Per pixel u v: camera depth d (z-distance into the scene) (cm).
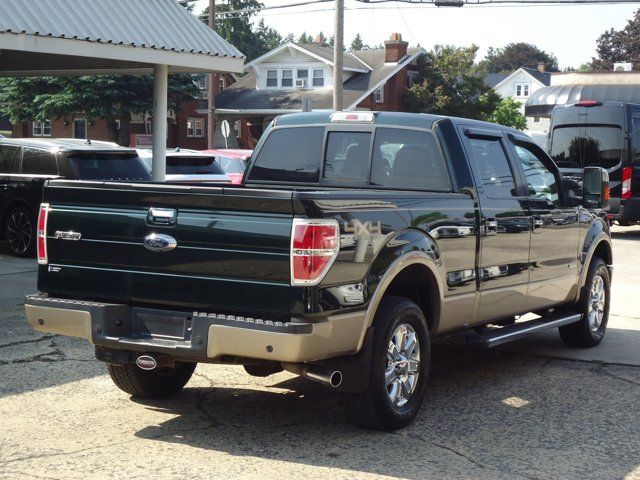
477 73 5484
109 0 1319
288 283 504
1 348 795
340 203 522
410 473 508
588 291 855
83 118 4762
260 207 509
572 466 528
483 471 514
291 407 637
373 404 564
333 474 502
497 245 689
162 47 1327
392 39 5203
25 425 582
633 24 7969
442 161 664
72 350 793
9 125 6781
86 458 521
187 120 5628
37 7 1196
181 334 541
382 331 561
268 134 741
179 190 529
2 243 1688
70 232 573
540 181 786
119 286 557
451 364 796
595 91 3475
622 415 639
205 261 525
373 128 695
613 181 2017
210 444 550
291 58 5259
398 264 565
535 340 911
